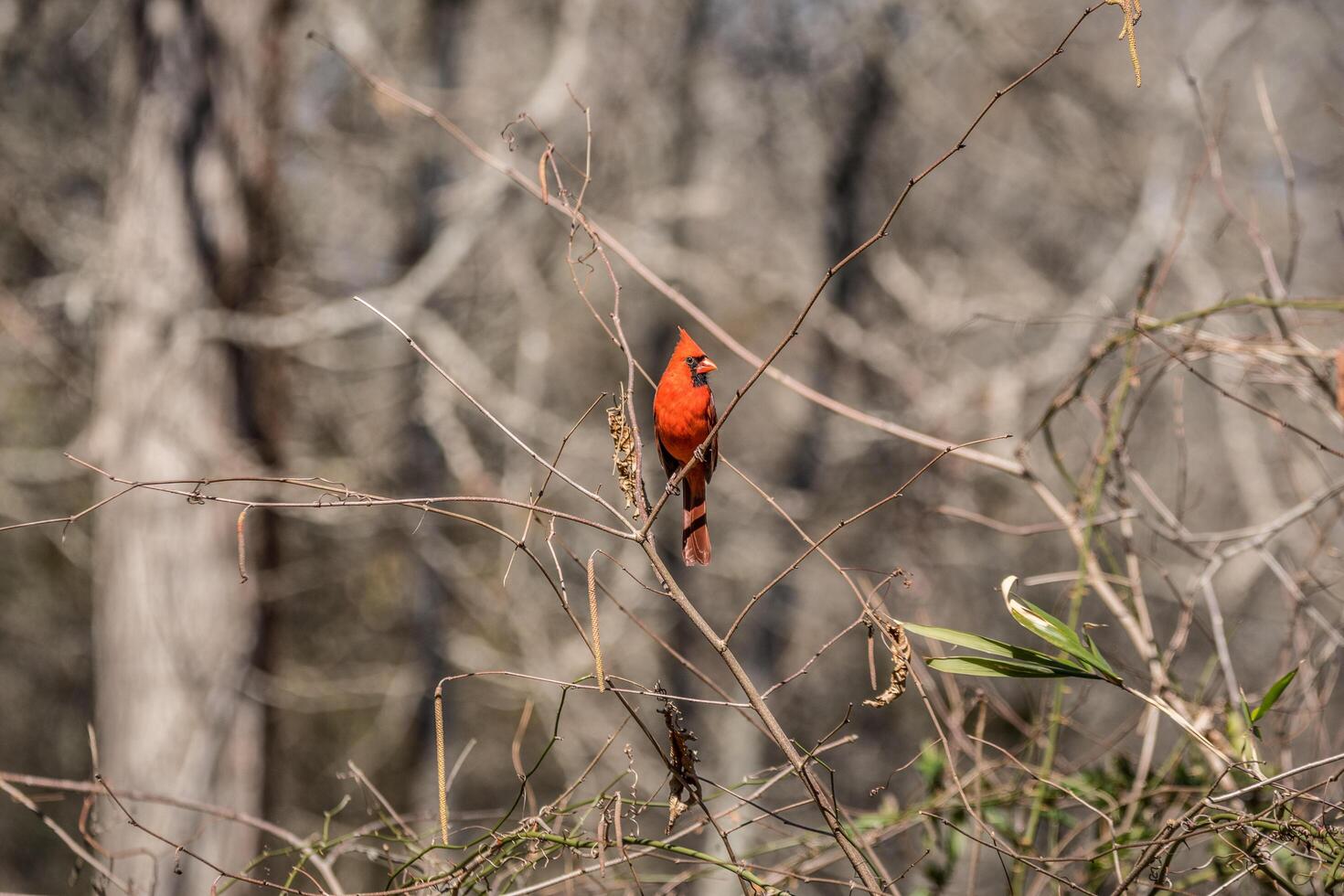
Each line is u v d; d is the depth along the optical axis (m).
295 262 15.27
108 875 4.78
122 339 10.88
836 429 17.72
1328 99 17.91
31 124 15.12
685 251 18.20
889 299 18.81
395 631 19.08
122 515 10.77
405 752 18.27
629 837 3.89
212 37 10.96
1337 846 3.84
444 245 13.78
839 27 18.08
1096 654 4.12
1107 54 18.58
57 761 18.27
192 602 10.62
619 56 17.77
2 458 15.05
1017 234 20.67
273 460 11.55
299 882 6.81
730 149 19.09
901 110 18.98
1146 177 16.52
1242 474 13.52
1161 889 4.16
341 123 16.73
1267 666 12.90
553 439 16.42
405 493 16.39
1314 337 7.10
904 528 14.80
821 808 3.82
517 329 17.39
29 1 14.58
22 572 17.80
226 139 10.99
